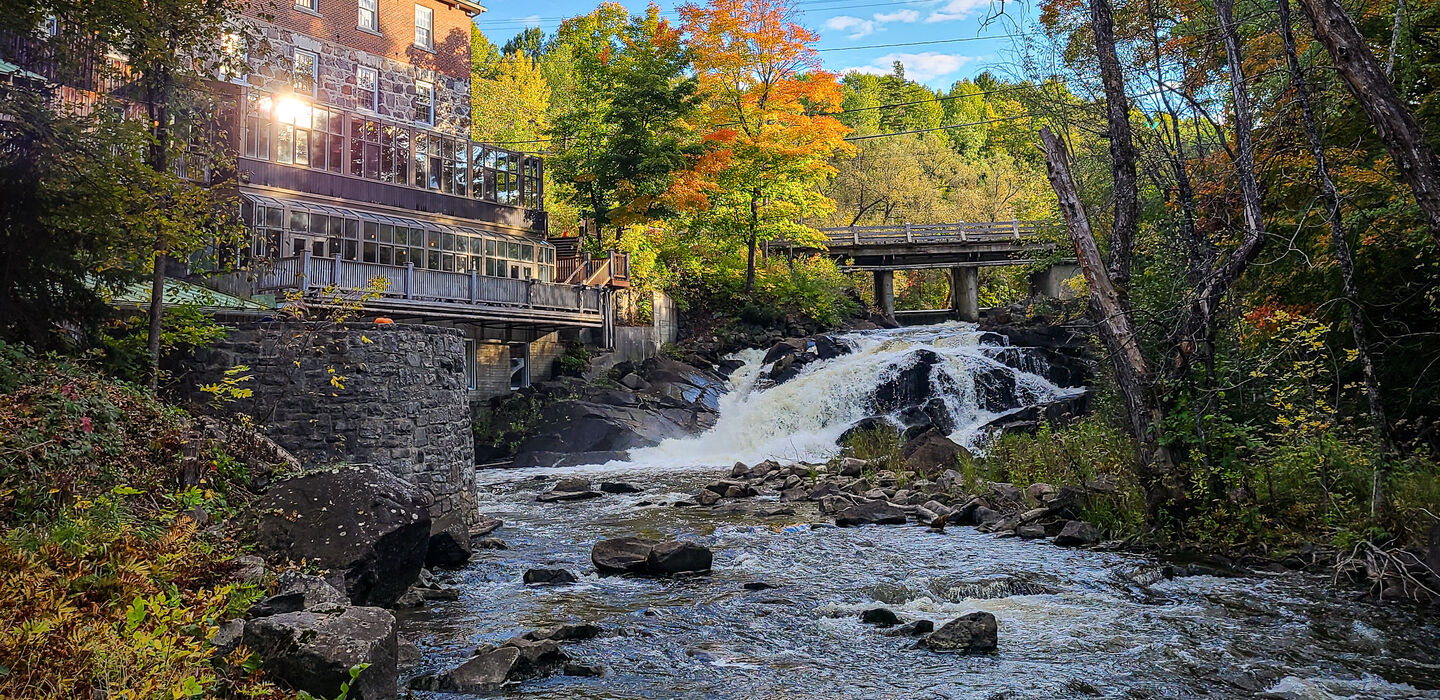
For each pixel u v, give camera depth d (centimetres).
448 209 3241
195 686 442
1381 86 892
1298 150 1558
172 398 1393
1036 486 1784
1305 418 1293
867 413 3272
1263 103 1606
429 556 1293
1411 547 1081
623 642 910
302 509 1002
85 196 1218
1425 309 1520
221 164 1488
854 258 5047
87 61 1482
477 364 2986
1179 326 1434
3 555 539
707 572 1266
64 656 445
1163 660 841
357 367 1490
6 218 1241
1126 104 1577
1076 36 2045
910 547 1434
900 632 941
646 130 3762
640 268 3947
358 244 2759
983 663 840
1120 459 1677
